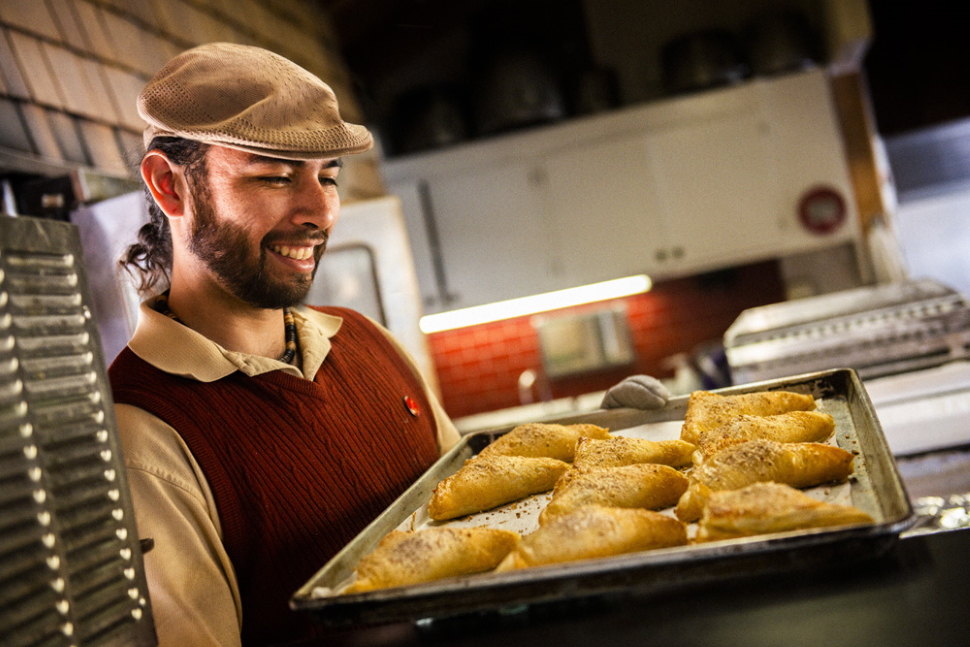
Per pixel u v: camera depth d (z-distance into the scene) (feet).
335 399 3.79
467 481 3.20
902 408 5.88
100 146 6.33
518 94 13.46
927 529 3.58
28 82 5.67
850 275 14.69
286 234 3.39
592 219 14.25
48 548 1.90
